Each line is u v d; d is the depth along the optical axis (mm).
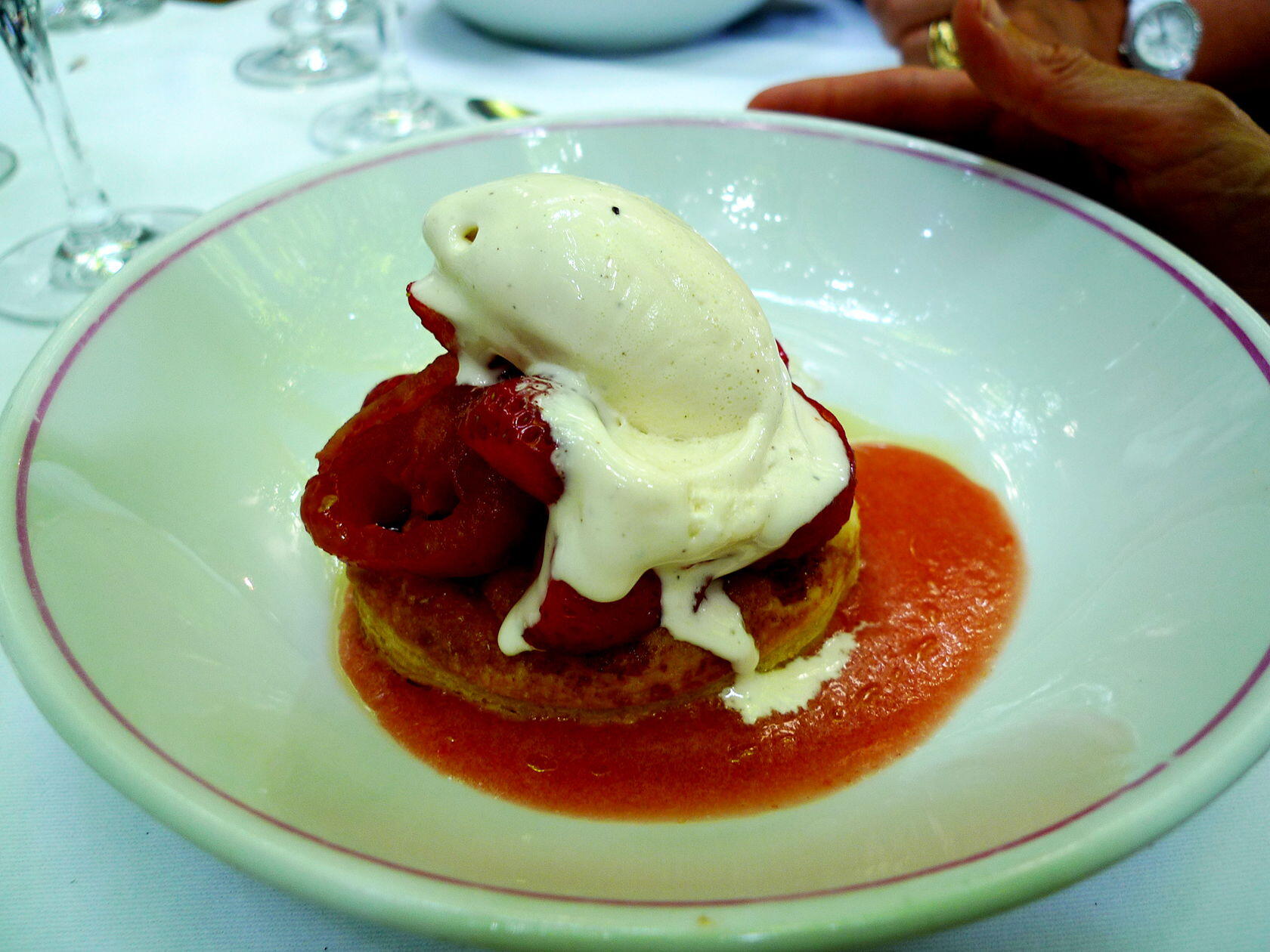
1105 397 310
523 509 234
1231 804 220
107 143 488
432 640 252
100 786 221
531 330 230
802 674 266
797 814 227
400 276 357
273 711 224
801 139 386
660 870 193
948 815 196
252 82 549
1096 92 354
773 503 239
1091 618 256
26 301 375
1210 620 219
